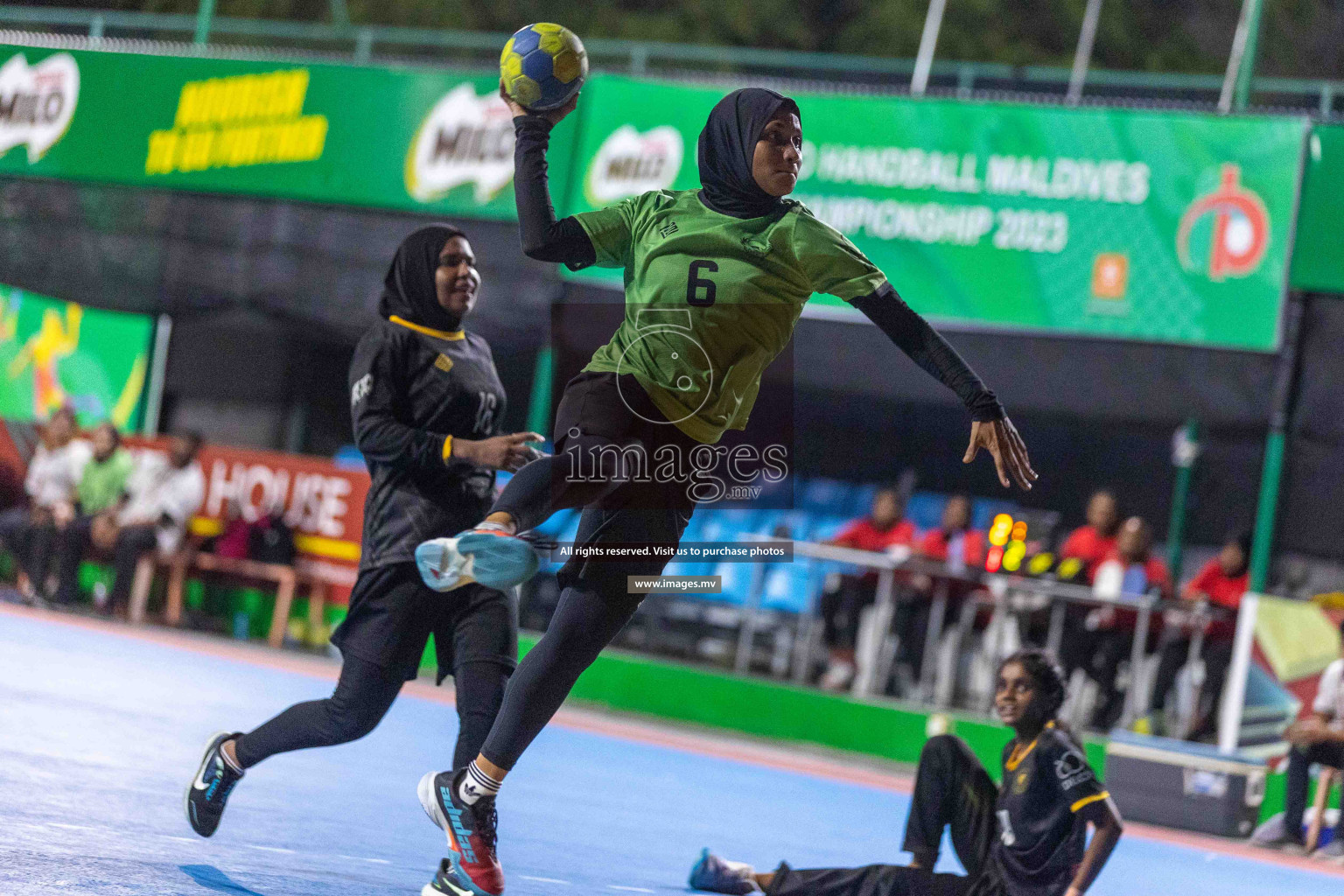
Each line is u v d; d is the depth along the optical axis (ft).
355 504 128.57
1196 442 142.61
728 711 115.65
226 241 147.13
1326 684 88.28
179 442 132.26
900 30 273.54
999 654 108.17
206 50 136.87
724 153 31.65
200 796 40.11
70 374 169.07
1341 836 86.69
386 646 38.55
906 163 116.16
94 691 74.18
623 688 119.65
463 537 29.32
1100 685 105.60
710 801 73.72
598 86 123.44
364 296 155.53
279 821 46.70
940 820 44.70
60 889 31.68
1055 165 112.57
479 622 38.58
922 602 112.57
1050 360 134.62
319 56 135.03
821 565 118.32
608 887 44.14
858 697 111.24
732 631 128.88
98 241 153.79
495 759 32.22
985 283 113.70
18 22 153.58
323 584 128.36
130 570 128.47
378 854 43.80
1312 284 107.34
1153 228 110.01
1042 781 42.32
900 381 149.07
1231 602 107.76
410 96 129.18
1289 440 123.44
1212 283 108.37
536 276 134.92
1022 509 147.95
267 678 99.55
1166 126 110.22
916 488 161.07
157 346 173.68
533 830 53.62
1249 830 91.09
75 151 138.82
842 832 68.95
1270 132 107.86
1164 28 273.75
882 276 31.89
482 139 126.62
